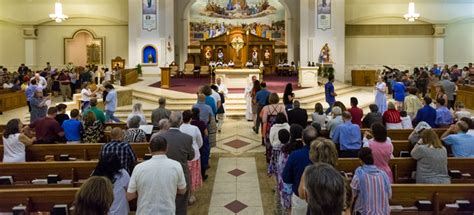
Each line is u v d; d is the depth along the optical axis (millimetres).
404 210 4621
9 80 18594
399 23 26438
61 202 4637
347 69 26750
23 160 6453
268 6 27438
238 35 26172
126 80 19953
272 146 6383
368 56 26719
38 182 5602
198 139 6324
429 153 5176
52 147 6828
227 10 27484
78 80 19578
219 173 8148
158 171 3949
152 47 24891
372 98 17562
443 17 26172
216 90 11492
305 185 2668
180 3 26625
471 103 16016
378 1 26328
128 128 7023
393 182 5836
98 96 14352
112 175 4172
